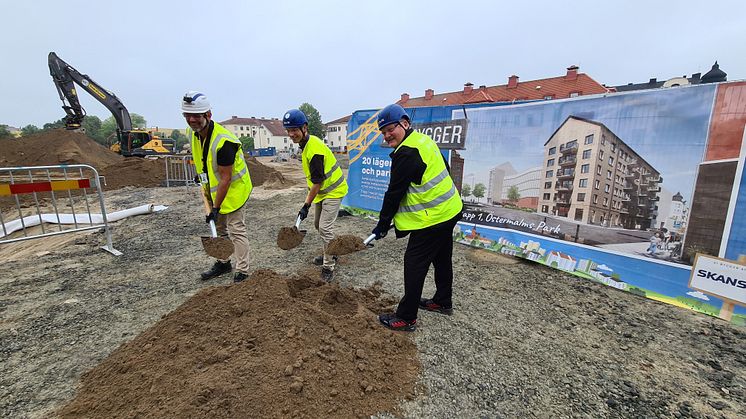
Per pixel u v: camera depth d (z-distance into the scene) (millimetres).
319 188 3773
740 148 3182
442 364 2529
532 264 4641
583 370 2533
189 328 2482
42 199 11336
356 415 1991
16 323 3076
